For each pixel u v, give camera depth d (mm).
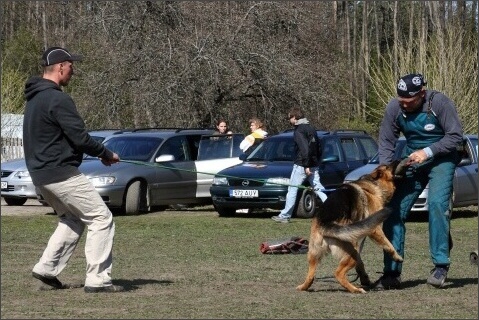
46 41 38719
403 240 8961
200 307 7570
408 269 10500
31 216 18031
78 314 7207
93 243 8430
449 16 35062
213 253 12039
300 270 10281
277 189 17281
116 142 19359
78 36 31109
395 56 33531
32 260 11211
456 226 16562
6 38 42125
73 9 31562
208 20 30312
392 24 47062
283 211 16812
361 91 39781
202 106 30188
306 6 33188
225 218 17812
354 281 9336
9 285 8930
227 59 29828
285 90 30781
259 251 12289
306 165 16594
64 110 8180
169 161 19156
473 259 10508
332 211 8312
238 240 13820
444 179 8820
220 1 30875
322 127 32312
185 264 10820
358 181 8695
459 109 30672
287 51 31516
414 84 8719
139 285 8969
